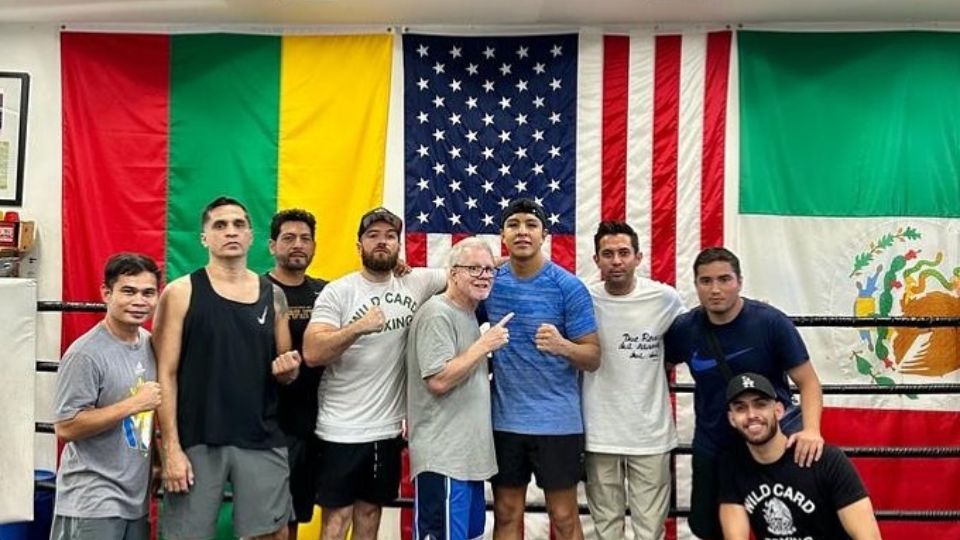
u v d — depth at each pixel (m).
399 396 3.23
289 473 3.16
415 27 4.67
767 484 2.95
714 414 3.21
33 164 4.64
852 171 4.52
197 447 2.95
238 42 4.66
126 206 4.60
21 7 4.43
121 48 4.66
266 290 3.10
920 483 4.39
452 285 3.14
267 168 4.63
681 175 4.56
